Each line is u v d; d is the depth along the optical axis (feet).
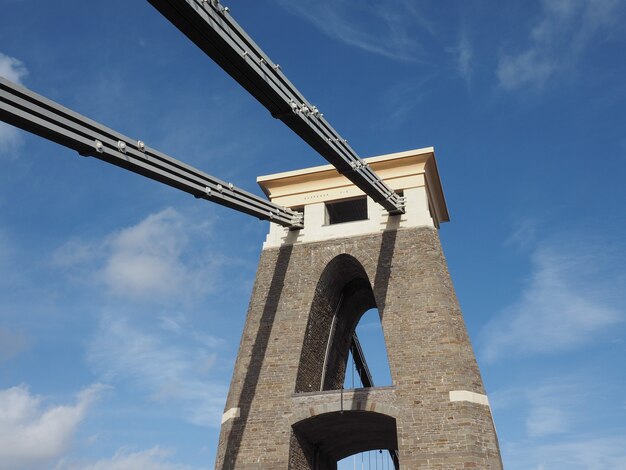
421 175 98.37
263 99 61.11
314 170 103.24
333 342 103.24
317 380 95.66
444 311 86.22
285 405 86.22
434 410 79.61
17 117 48.80
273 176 104.73
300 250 99.25
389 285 91.09
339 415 85.10
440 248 94.32
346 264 99.19
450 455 76.23
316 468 93.61
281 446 83.35
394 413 81.15
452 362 82.23
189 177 69.15
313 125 67.05
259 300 96.58
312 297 94.53
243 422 86.17
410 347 84.99
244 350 92.58
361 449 103.19
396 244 94.32
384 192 89.40
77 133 54.65
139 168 61.57
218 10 52.01
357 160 79.25
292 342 91.15
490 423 79.92
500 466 77.92
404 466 77.36
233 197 80.43
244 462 83.10
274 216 92.94
